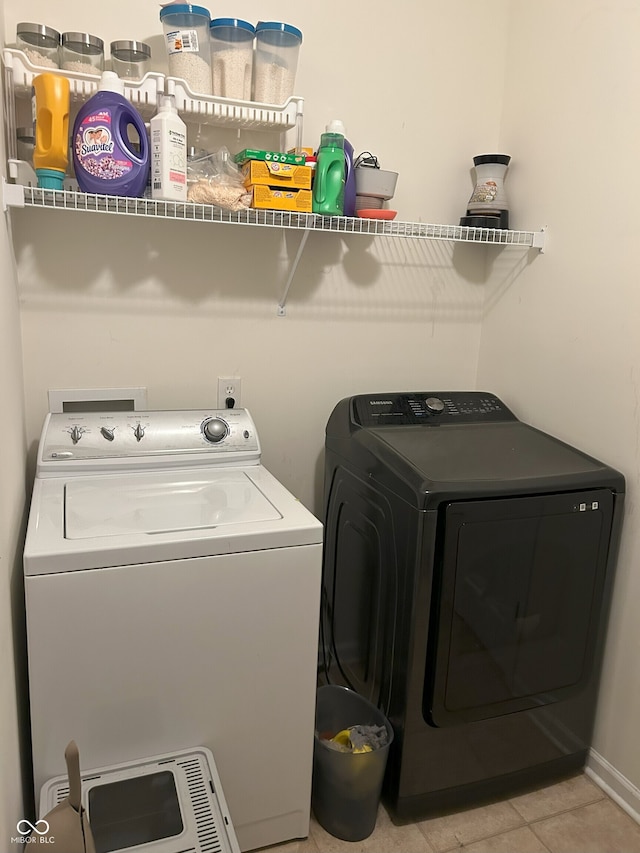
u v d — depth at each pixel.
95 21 1.66
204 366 1.96
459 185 2.17
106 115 1.44
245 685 1.39
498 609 1.59
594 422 1.80
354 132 1.99
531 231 2.02
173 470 1.70
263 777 1.47
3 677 1.06
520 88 2.05
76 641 1.23
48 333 1.77
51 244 1.72
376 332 2.16
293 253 1.99
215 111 1.65
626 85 1.66
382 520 1.67
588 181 1.79
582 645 1.74
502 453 1.74
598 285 1.77
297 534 1.36
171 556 1.26
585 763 1.88
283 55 1.70
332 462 2.02
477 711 1.64
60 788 1.24
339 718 1.81
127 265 1.81
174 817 1.24
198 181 1.59
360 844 1.60
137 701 1.30
